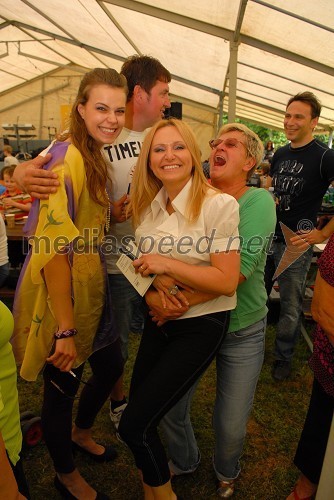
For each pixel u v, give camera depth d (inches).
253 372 59.7
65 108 124.4
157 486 50.1
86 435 73.5
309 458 60.3
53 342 54.0
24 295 52.4
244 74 251.0
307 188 97.6
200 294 49.2
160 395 47.9
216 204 46.4
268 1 122.3
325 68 166.2
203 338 49.8
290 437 83.7
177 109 133.4
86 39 326.6
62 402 58.7
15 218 142.6
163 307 49.5
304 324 131.6
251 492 70.2
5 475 32.6
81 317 55.9
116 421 82.0
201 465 74.9
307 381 104.5
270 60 191.8
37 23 327.3
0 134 593.0
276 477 73.4
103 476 72.2
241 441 62.7
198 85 353.4
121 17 219.9
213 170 57.7
